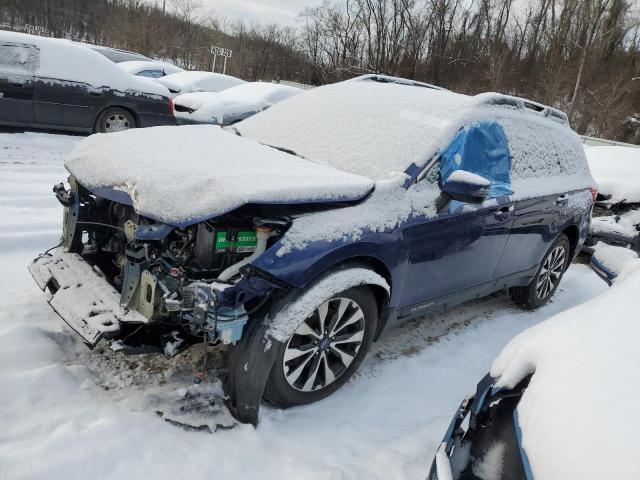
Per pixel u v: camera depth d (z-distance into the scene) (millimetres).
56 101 8430
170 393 2773
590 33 35062
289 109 4266
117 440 2393
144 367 3031
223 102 10469
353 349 3021
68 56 8562
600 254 3924
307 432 2723
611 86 31766
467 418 2434
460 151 3479
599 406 1593
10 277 3951
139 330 2645
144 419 2561
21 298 3635
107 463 2285
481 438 1996
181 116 10625
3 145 7852
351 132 3643
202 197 2514
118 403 2689
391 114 3691
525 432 1746
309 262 2562
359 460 2562
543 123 4590
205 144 3379
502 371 2109
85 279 2916
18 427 2449
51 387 2723
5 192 5836
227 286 2395
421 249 3180
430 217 3174
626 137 30234
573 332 1995
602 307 2170
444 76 34312
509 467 1790
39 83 8234
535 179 4336
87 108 8734
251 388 2586
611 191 6969
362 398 3111
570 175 4945
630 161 7746
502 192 3818
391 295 3135
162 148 3188
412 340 3973
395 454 2613
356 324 2986
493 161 3805
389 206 2982
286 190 2582
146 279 2520
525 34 38469
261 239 2545
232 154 3172
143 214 2578
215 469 2363
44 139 8562
